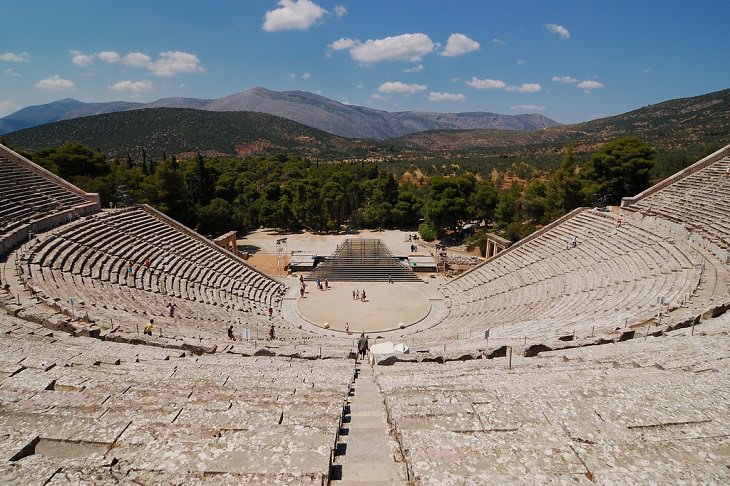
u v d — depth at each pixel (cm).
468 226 8106
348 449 844
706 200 3781
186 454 657
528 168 14250
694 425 762
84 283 2906
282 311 4250
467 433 777
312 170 11200
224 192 8281
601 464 623
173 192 6456
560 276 3759
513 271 4397
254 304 4144
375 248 5809
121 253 3631
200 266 4259
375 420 1032
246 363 1623
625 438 696
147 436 732
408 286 5097
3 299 2205
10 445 661
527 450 662
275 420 850
